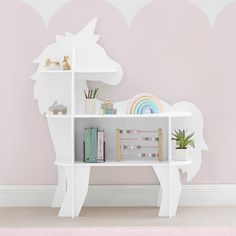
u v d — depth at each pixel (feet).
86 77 14.20
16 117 14.32
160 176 13.28
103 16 14.25
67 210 13.34
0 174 14.38
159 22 14.26
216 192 14.38
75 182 13.28
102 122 14.29
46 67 13.74
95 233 12.03
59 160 13.97
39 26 14.25
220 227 12.39
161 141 13.71
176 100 14.33
